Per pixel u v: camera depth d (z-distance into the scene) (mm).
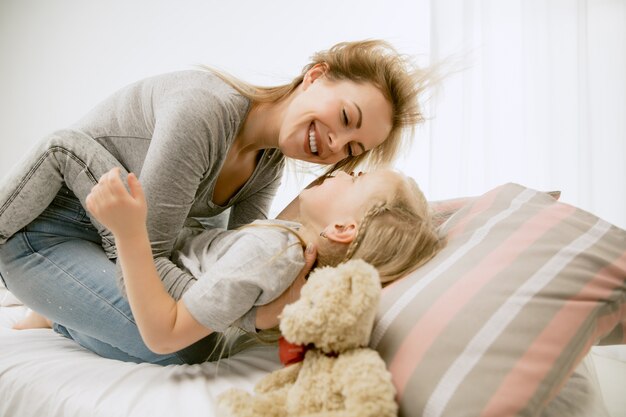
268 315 824
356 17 1890
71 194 992
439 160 1660
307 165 1440
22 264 951
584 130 1467
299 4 1981
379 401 528
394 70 1041
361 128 970
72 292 931
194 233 1130
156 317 744
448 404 542
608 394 907
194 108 880
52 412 729
